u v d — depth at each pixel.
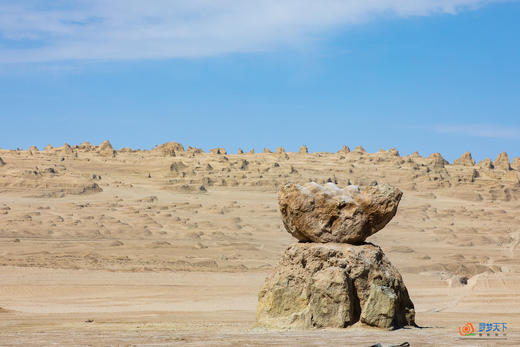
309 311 24.88
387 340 20.67
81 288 68.19
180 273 87.38
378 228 26.84
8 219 170.00
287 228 27.66
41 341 21.67
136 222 182.25
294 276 26.22
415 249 155.88
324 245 26.22
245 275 87.31
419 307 48.59
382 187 26.67
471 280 61.41
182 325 29.47
